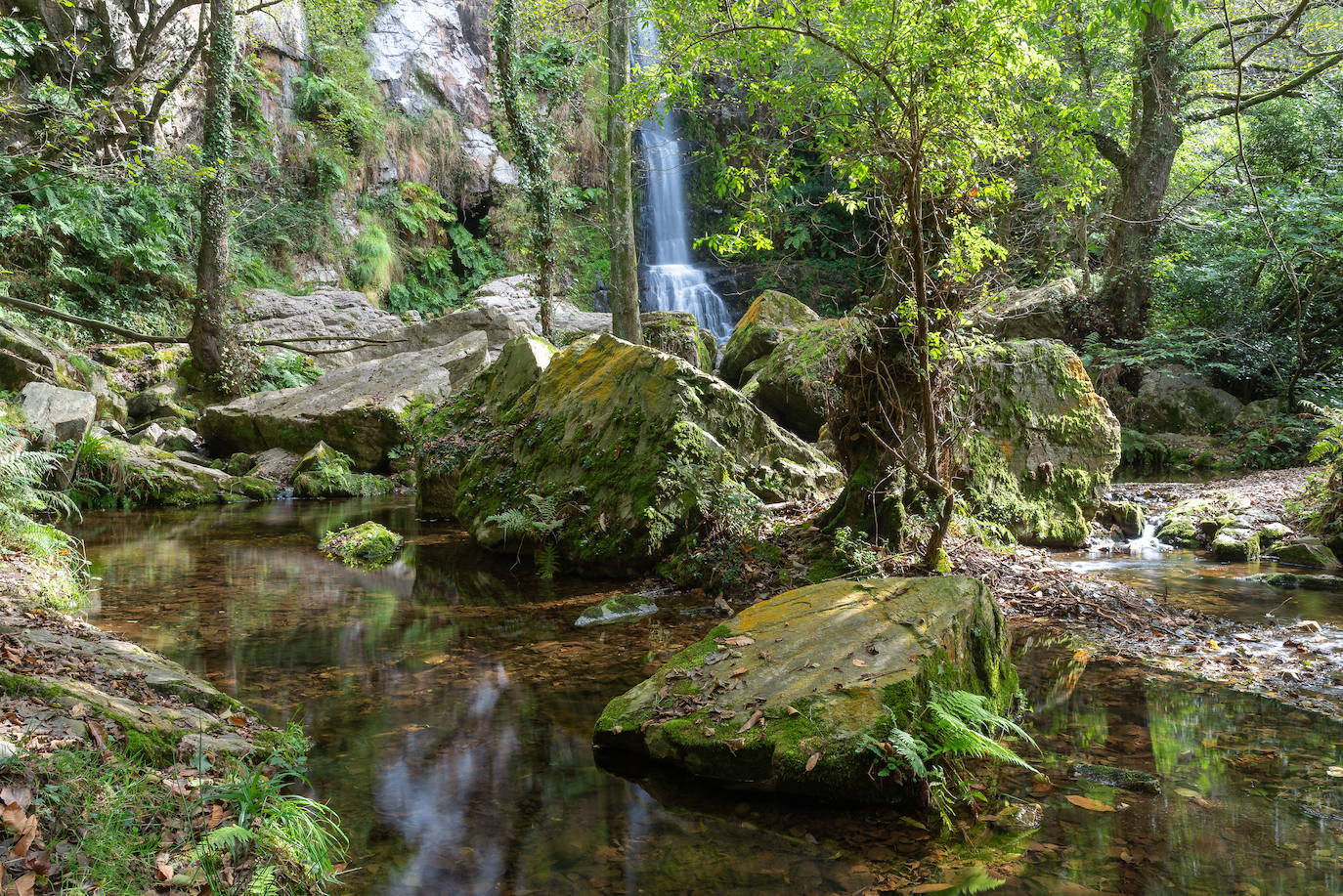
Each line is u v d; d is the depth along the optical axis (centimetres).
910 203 525
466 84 2473
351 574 704
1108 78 1532
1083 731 377
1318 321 1446
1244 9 1433
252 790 271
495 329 1688
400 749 363
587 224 2453
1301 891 253
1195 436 1408
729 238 652
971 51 483
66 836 238
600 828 298
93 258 1585
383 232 2189
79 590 620
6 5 1362
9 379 1087
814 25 562
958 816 306
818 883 262
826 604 426
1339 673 446
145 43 1376
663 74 621
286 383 1525
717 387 728
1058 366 779
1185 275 1509
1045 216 1546
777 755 321
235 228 1769
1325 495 793
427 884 261
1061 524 758
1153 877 262
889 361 594
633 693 386
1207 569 691
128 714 317
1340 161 1380
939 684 355
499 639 522
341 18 2112
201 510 1048
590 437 749
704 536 661
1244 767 339
